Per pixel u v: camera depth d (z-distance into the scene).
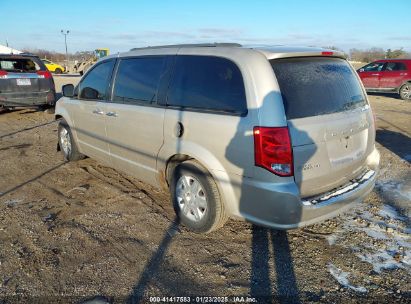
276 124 2.88
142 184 5.01
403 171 5.70
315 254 3.37
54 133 8.23
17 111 11.29
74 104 5.30
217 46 3.46
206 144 3.33
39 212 4.17
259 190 3.00
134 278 3.03
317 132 3.08
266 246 3.49
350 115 3.44
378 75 16.12
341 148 3.34
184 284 2.96
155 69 3.96
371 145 3.88
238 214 3.24
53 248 3.43
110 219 4.01
